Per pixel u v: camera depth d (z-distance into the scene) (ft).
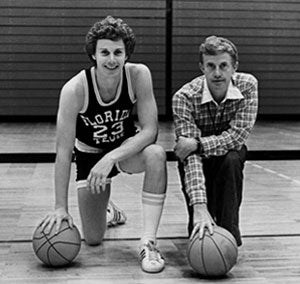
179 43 31.35
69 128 7.95
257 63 31.73
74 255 7.69
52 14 30.42
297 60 31.91
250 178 14.92
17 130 25.81
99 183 7.82
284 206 11.62
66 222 7.70
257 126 28.09
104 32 7.54
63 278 7.26
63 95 7.94
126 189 13.37
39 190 13.16
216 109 8.33
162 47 31.24
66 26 30.60
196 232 7.39
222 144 8.07
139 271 7.55
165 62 31.32
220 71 7.88
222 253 7.13
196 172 7.92
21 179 14.58
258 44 31.60
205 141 8.02
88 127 8.25
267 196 12.61
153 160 7.95
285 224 10.16
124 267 7.72
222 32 31.45
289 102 32.09
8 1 30.07
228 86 8.13
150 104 8.23
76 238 7.66
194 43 31.42
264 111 31.96
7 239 9.11
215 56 7.83
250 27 31.45
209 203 8.37
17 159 17.80
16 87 30.60
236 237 8.30
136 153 8.09
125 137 8.59
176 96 8.40
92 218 8.57
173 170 16.05
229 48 7.83
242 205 11.65
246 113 8.25
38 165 16.85
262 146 20.88
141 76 8.13
